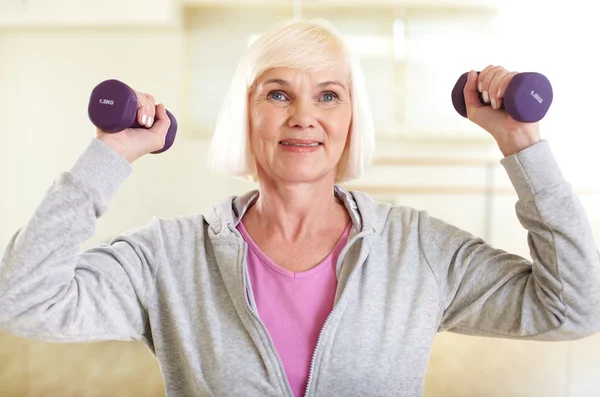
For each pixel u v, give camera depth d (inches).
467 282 49.6
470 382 119.0
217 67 186.2
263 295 50.2
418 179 189.2
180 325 49.4
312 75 49.8
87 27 182.5
